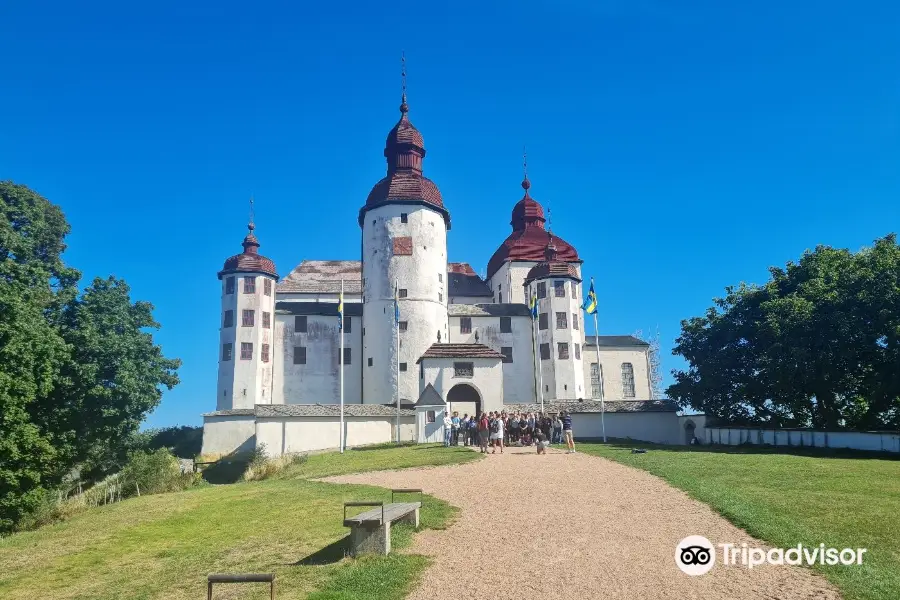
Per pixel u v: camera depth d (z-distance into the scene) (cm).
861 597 997
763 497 1759
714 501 1670
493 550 1287
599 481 2120
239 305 6184
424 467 2702
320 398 6319
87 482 4372
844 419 4478
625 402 5247
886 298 3866
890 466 2530
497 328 6644
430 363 4947
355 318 6575
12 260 3384
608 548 1291
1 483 2931
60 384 3784
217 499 2152
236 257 6369
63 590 1295
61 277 4156
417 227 6519
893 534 1366
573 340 6556
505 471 2431
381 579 1095
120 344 4106
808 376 4112
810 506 1641
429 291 6412
